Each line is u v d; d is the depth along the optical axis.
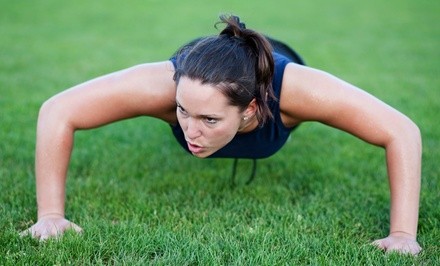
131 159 4.90
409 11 14.16
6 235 3.31
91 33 11.13
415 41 10.87
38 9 13.45
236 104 2.80
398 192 3.26
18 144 5.12
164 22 12.51
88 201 3.96
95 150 5.07
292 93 3.15
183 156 5.03
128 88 3.22
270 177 4.59
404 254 3.15
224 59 2.74
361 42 10.72
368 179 4.52
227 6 14.70
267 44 2.85
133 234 3.34
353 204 4.03
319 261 3.12
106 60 8.95
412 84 7.66
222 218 3.75
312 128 5.86
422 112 6.30
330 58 9.35
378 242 3.32
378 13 13.95
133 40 10.59
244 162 4.89
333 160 4.97
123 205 3.95
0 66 8.21
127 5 14.56
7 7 13.45
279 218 3.77
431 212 3.81
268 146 3.48
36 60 8.72
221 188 4.32
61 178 3.44
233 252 3.21
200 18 13.04
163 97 3.19
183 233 3.42
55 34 10.89
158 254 3.26
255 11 14.01
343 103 3.16
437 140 5.43
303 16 13.45
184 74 2.74
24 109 6.11
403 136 3.21
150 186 4.33
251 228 3.48
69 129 3.35
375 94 7.09
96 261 3.08
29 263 3.04
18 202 3.92
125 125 5.79
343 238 3.42
